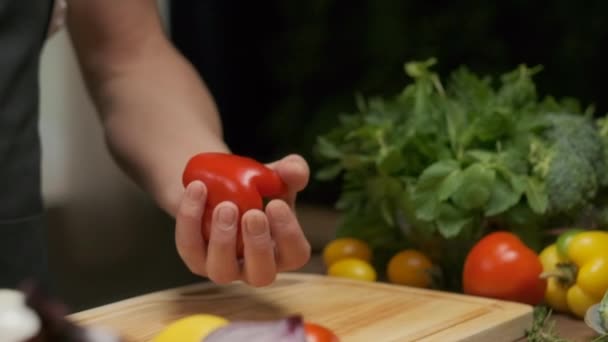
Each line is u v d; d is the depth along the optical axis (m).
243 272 1.23
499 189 1.41
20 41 1.33
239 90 2.12
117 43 1.38
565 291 1.38
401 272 1.47
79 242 1.91
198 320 1.15
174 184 1.30
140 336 1.26
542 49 1.90
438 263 1.49
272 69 2.12
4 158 1.33
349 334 1.26
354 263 1.48
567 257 1.38
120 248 1.96
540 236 1.46
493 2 1.92
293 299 1.35
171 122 1.34
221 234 1.20
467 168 1.42
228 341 1.09
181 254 1.24
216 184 1.22
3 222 1.33
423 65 1.53
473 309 1.31
